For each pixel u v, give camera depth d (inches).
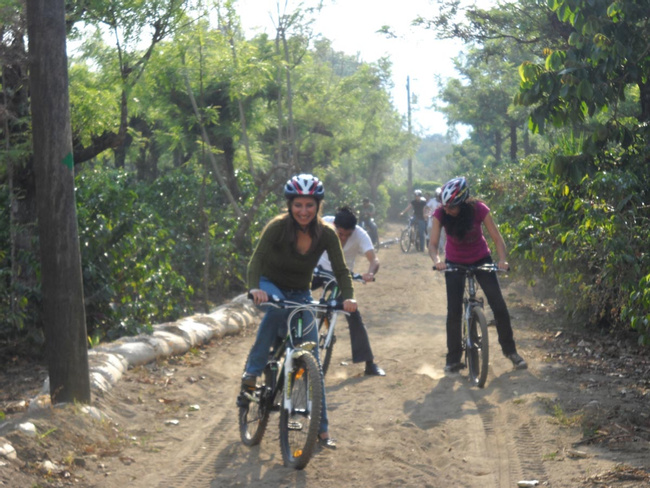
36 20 216.5
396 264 780.6
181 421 234.1
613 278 305.3
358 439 208.7
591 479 170.9
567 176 332.5
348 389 268.1
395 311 470.3
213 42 518.9
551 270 398.9
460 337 289.6
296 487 172.7
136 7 380.8
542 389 252.1
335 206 1389.0
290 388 188.4
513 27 639.8
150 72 422.9
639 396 246.5
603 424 211.2
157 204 524.7
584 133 354.0
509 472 180.1
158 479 181.8
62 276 221.3
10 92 342.6
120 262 354.9
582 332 363.3
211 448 206.1
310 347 187.2
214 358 327.9
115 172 443.2
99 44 394.3
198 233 525.7
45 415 209.9
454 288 286.0
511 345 286.5
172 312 418.9
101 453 198.7
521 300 473.7
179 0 389.4
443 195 274.8
